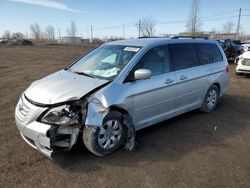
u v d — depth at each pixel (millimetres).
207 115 5867
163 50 4805
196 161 3842
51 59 21641
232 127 5184
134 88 4086
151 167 3668
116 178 3410
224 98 7453
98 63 4664
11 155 3924
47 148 3494
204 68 5574
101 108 3641
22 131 3670
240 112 6133
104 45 5285
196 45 5586
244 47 23391
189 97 5273
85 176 3443
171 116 4977
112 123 3902
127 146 4113
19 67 15359
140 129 4652
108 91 3785
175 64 4930
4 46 47625
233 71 13336
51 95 3654
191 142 4469
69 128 3521
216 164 3771
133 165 3711
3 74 12367
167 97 4703
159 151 4129
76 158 3852
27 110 3639
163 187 3238
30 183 3285
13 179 3355
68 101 3541
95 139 3699
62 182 3316
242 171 3602
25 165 3664
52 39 86438
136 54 4379
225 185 3291
